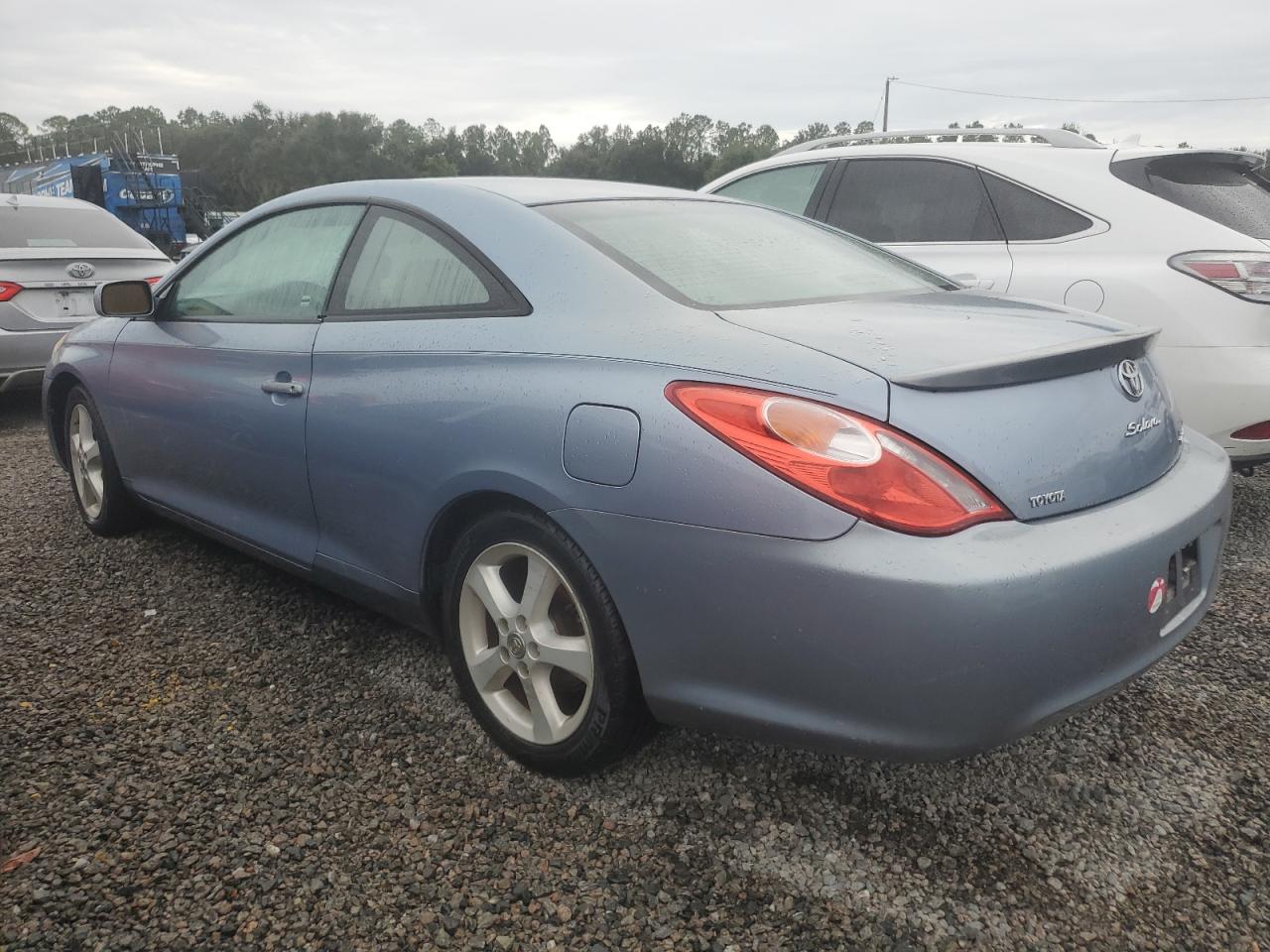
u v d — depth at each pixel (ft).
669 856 6.75
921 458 5.70
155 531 13.35
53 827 6.93
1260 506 14.30
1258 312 12.04
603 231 8.00
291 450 9.23
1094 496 6.33
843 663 5.78
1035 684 5.77
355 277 9.06
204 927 6.03
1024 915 6.21
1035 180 14.44
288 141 384.06
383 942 5.95
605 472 6.51
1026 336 6.62
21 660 9.52
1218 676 9.20
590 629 6.92
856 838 6.94
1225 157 13.92
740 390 6.11
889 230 16.03
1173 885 6.48
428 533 7.97
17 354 20.90
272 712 8.61
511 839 6.91
